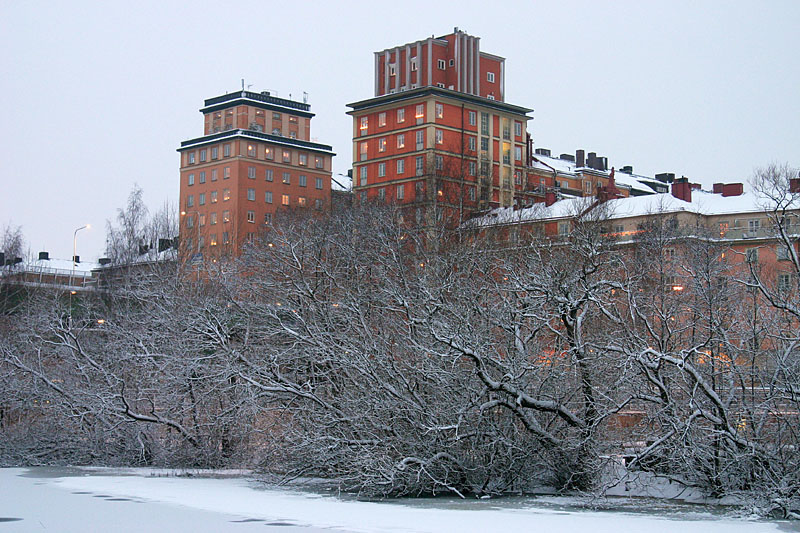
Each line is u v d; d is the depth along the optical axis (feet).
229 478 118.83
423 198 266.16
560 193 372.79
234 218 353.31
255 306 118.93
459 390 101.19
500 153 365.20
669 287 113.60
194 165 426.10
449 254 136.87
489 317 104.78
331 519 78.84
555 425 105.60
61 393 133.28
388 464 97.30
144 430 134.10
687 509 90.02
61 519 77.61
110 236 263.90
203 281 151.74
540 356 105.40
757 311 101.35
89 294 224.53
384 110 359.87
